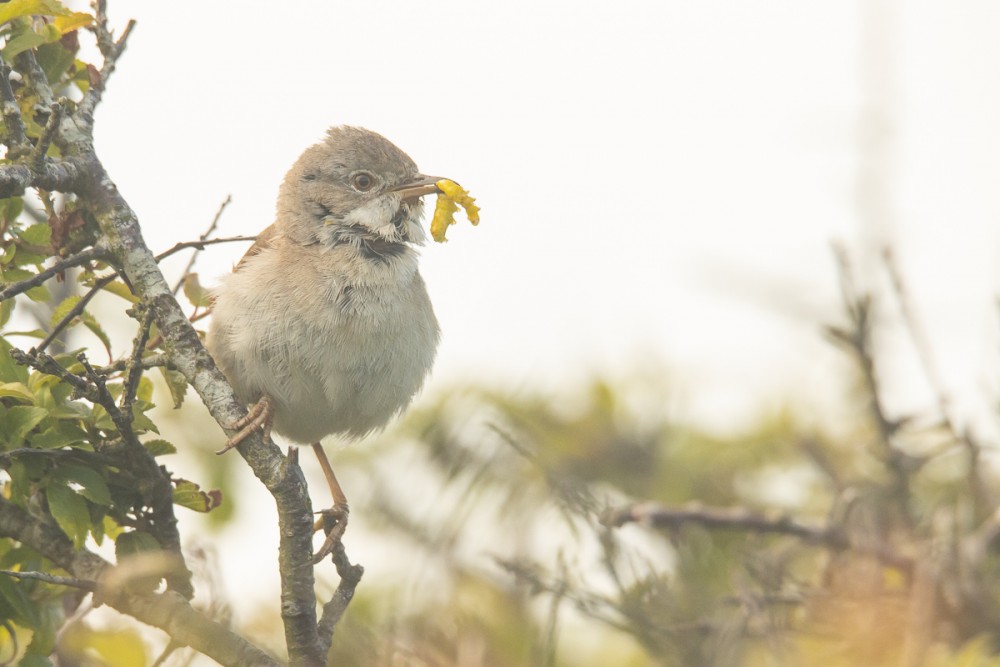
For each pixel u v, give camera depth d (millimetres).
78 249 7816
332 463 11008
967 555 9789
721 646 8766
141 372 7637
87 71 8336
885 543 9812
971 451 10258
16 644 7754
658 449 11617
